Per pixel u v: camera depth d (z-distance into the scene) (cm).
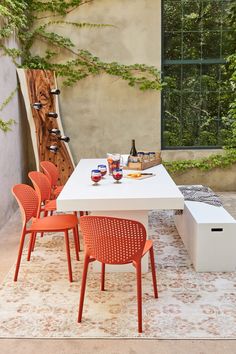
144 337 258
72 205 312
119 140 673
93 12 644
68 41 648
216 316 283
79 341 256
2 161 504
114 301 305
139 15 643
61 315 287
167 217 532
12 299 312
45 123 612
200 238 354
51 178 476
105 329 268
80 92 664
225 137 704
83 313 288
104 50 653
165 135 708
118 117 668
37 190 386
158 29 646
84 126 671
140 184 364
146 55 652
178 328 268
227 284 334
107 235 261
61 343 254
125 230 256
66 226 348
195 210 398
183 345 250
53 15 645
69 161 654
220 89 694
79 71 658
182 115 703
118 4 642
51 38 645
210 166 673
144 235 257
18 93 601
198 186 524
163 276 351
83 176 405
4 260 392
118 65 653
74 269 367
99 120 670
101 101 665
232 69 682
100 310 292
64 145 647
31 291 325
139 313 264
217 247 356
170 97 698
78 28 648
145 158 464
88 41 651
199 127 705
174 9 678
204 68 691
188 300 306
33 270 366
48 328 270
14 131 575
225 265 360
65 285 335
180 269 365
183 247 421
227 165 676
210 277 348
